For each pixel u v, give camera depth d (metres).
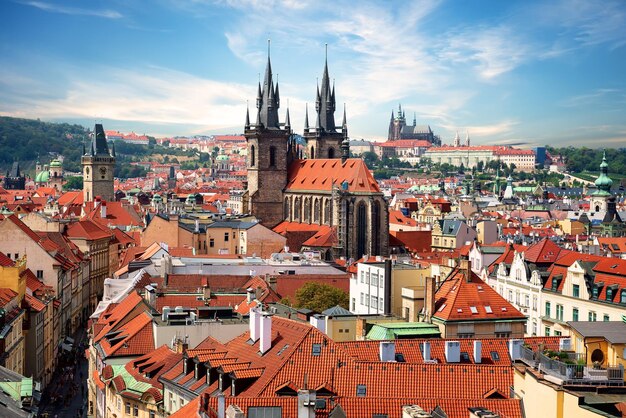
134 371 124.69
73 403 172.25
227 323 135.00
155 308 153.00
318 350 97.06
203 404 82.50
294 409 83.06
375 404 84.31
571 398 69.25
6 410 88.56
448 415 82.62
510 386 93.19
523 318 136.50
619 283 165.62
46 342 188.25
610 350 78.06
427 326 129.12
